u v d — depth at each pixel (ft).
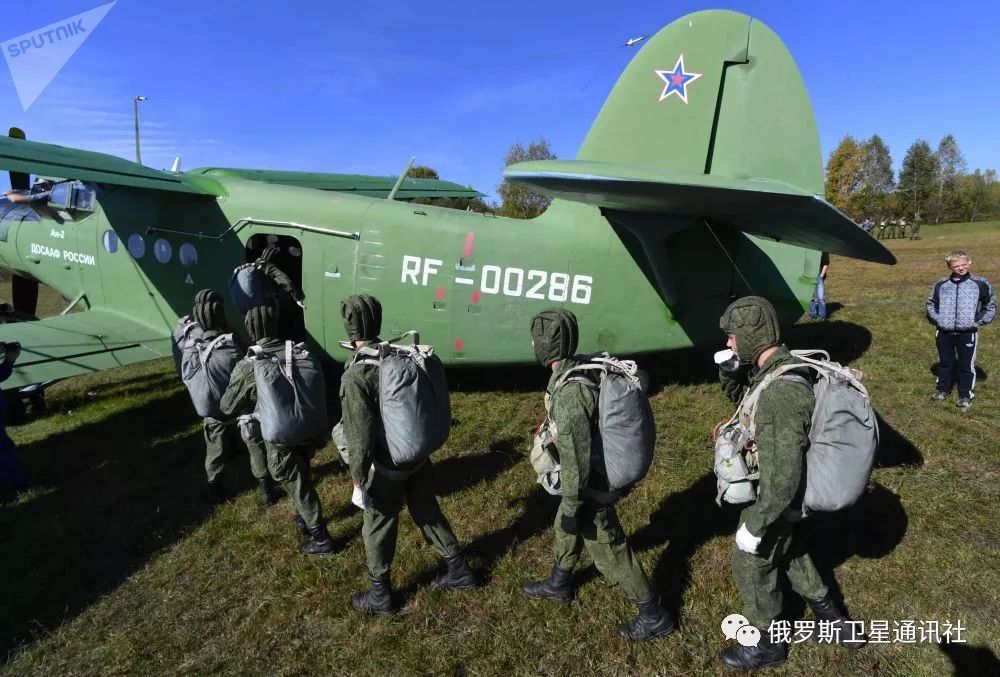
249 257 19.63
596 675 7.88
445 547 9.37
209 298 11.75
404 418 7.88
